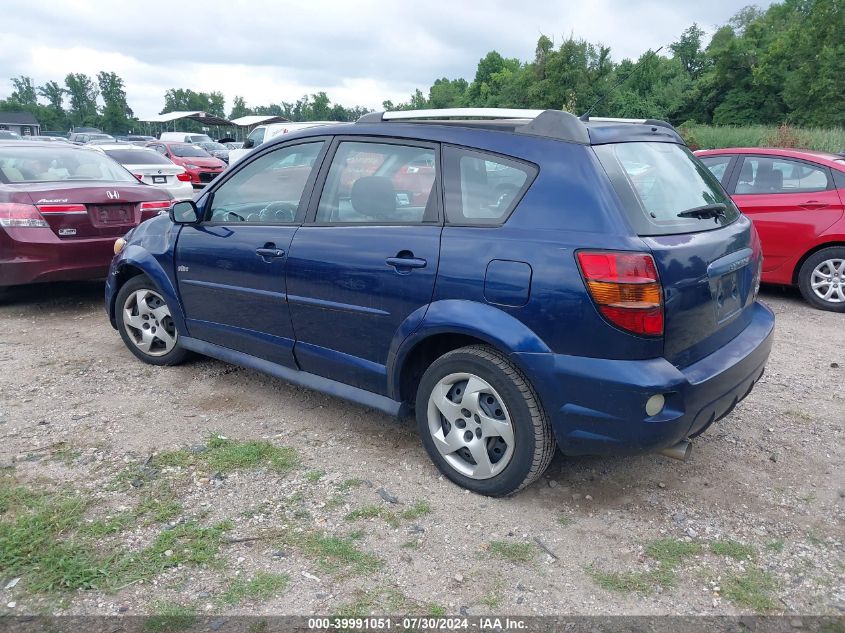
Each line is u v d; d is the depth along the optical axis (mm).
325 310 3748
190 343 4738
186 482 3455
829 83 41312
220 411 4324
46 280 6273
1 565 2801
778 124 45688
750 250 3562
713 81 52594
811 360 5484
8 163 6723
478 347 3248
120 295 5109
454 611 2607
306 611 2588
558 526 3143
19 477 3469
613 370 2832
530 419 3080
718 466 3723
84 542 2953
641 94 50438
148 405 4395
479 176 3260
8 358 5250
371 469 3617
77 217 6289
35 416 4195
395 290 3404
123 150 14688
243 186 4301
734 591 2732
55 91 152625
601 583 2771
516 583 2764
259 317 4156
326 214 3805
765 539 3080
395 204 3521
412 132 3553
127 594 2662
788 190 7137
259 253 4023
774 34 52750
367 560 2879
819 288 7070
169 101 153000
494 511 3246
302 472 3578
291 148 4094
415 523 3141
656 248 2832
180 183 14227
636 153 3285
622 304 2785
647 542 3037
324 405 4438
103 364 5129
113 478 3479
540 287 2936
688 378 2928
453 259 3197
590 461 3740
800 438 4070
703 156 7758
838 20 42438
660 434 2875
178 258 4594
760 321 3736
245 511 3215
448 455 3443
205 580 2746
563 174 3021
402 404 3611
